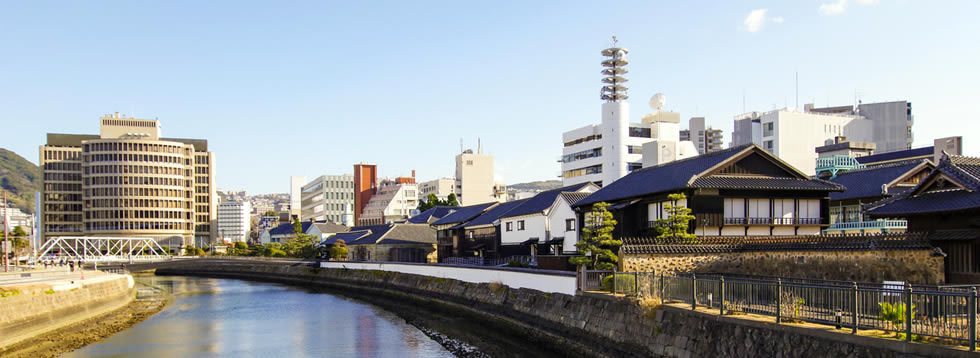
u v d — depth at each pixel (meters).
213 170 191.50
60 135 178.00
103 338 41.47
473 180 170.00
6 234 69.44
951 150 60.72
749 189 41.53
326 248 109.81
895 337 17.97
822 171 55.47
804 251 33.72
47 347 38.25
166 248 162.12
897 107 123.50
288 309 57.00
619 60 120.50
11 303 39.06
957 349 16.03
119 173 166.25
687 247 33.00
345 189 194.50
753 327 22.17
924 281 31.48
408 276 64.69
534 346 36.28
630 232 46.59
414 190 168.88
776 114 115.38
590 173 120.62
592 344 31.23
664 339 26.25
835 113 128.50
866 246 32.50
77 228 175.00
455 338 39.78
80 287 49.25
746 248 33.66
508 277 44.31
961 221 30.70
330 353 36.31
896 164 49.59
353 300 64.81
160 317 51.78
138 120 176.12
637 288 29.56
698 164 45.81
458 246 83.00
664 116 132.62
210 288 82.19
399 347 37.50
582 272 34.16
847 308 19.92
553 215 60.12
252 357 35.53
